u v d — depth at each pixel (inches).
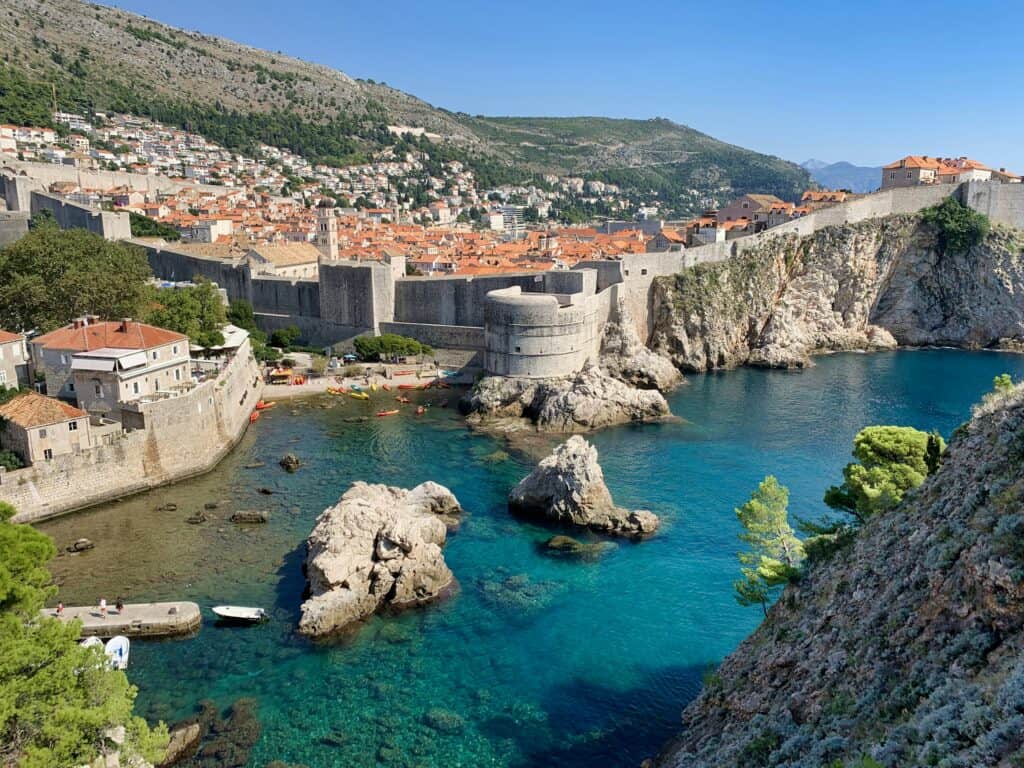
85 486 2453.2
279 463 2933.1
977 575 771.4
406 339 4554.6
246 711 1486.2
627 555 2196.1
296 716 1480.1
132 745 1133.1
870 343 5615.2
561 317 3823.8
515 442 3282.5
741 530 2367.1
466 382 4284.0
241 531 2298.2
